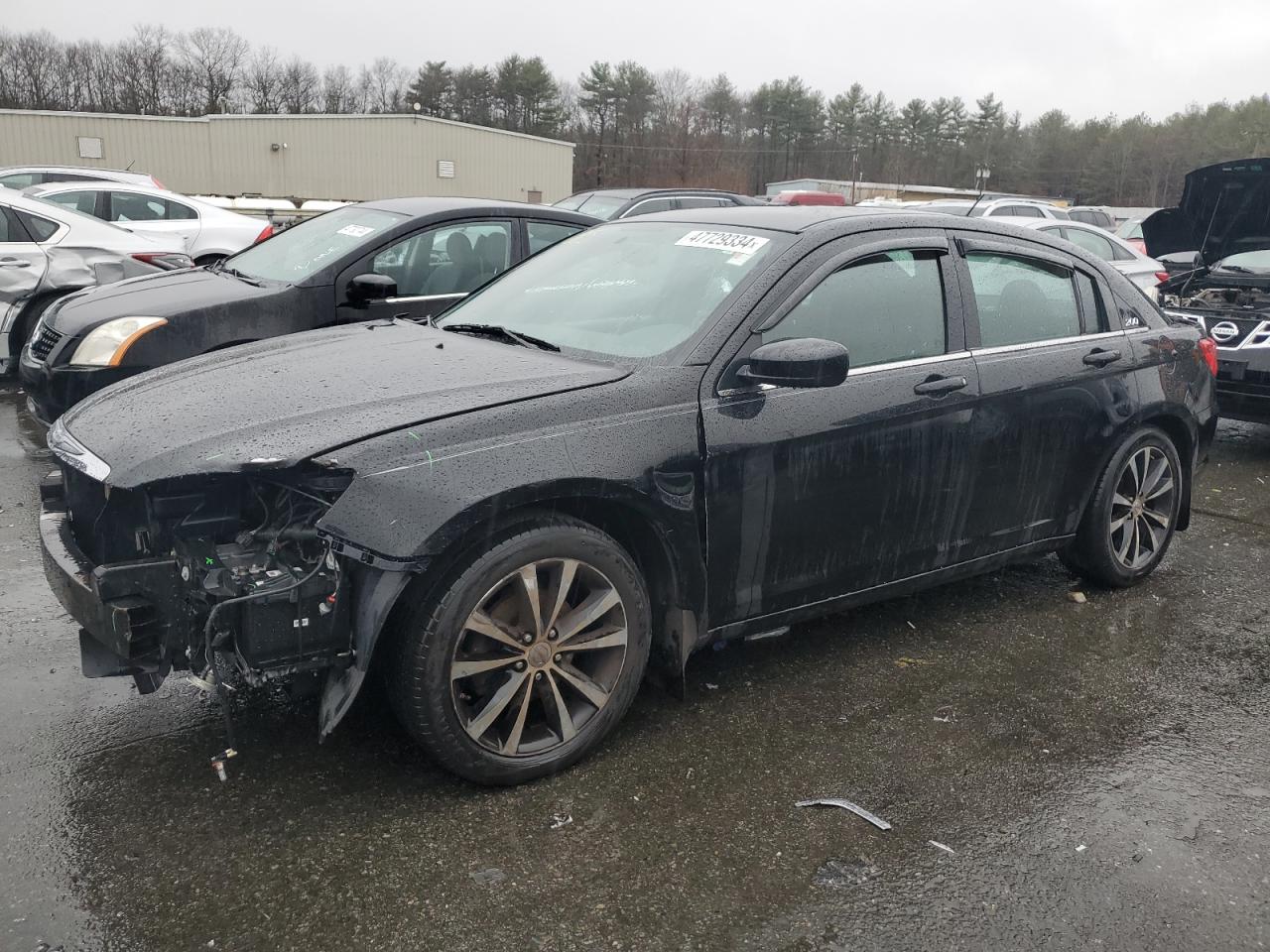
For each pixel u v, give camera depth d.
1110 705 3.58
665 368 3.11
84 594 2.70
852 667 3.80
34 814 2.73
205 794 2.85
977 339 3.82
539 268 4.16
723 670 3.74
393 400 2.84
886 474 3.52
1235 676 3.84
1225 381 7.25
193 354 5.50
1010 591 4.64
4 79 78.56
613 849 2.66
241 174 39.66
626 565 3.00
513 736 2.88
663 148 81.94
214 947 2.27
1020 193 89.31
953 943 2.36
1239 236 8.42
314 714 3.30
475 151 43.16
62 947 2.25
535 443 2.79
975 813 2.88
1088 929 2.42
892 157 88.62
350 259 5.95
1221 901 2.53
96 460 2.73
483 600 2.75
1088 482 4.30
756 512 3.23
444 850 2.63
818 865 2.63
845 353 3.04
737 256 3.51
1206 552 5.30
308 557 2.74
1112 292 4.43
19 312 8.29
